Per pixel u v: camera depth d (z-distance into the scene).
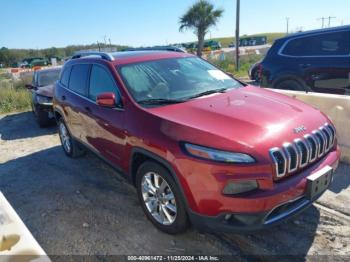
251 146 2.52
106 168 5.13
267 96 3.60
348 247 2.86
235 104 3.25
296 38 7.11
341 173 4.28
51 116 8.27
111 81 3.80
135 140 3.20
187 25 26.20
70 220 3.66
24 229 1.55
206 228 2.73
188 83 3.85
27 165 5.66
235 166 2.47
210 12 25.48
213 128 2.74
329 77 6.53
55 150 6.36
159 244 3.09
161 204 3.16
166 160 2.84
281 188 2.52
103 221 3.58
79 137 4.90
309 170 2.78
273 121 2.86
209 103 3.31
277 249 2.90
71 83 4.98
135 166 3.47
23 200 4.29
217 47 57.56
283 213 2.63
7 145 7.22
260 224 2.51
